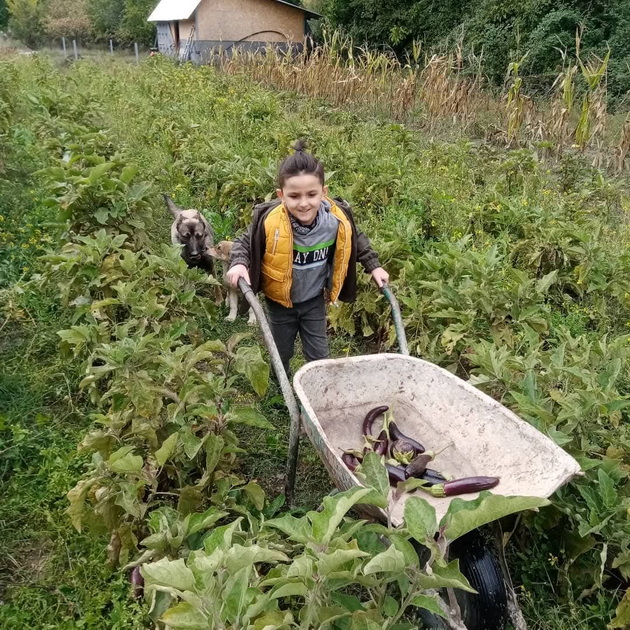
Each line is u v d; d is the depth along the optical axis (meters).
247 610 1.92
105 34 57.62
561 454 2.59
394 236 5.98
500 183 8.66
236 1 30.31
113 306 4.77
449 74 15.30
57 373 4.62
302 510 3.44
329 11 30.55
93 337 4.19
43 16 59.09
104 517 2.91
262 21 31.00
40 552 3.27
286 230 3.65
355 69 17.89
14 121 12.06
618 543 2.84
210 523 2.54
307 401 2.98
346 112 15.22
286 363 4.39
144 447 3.29
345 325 5.43
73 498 2.93
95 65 25.06
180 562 1.84
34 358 4.88
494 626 2.44
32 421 4.22
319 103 16.14
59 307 5.45
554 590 2.96
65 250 5.13
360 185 7.92
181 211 6.02
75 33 58.34
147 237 5.95
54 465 3.71
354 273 3.99
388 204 7.82
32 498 3.54
